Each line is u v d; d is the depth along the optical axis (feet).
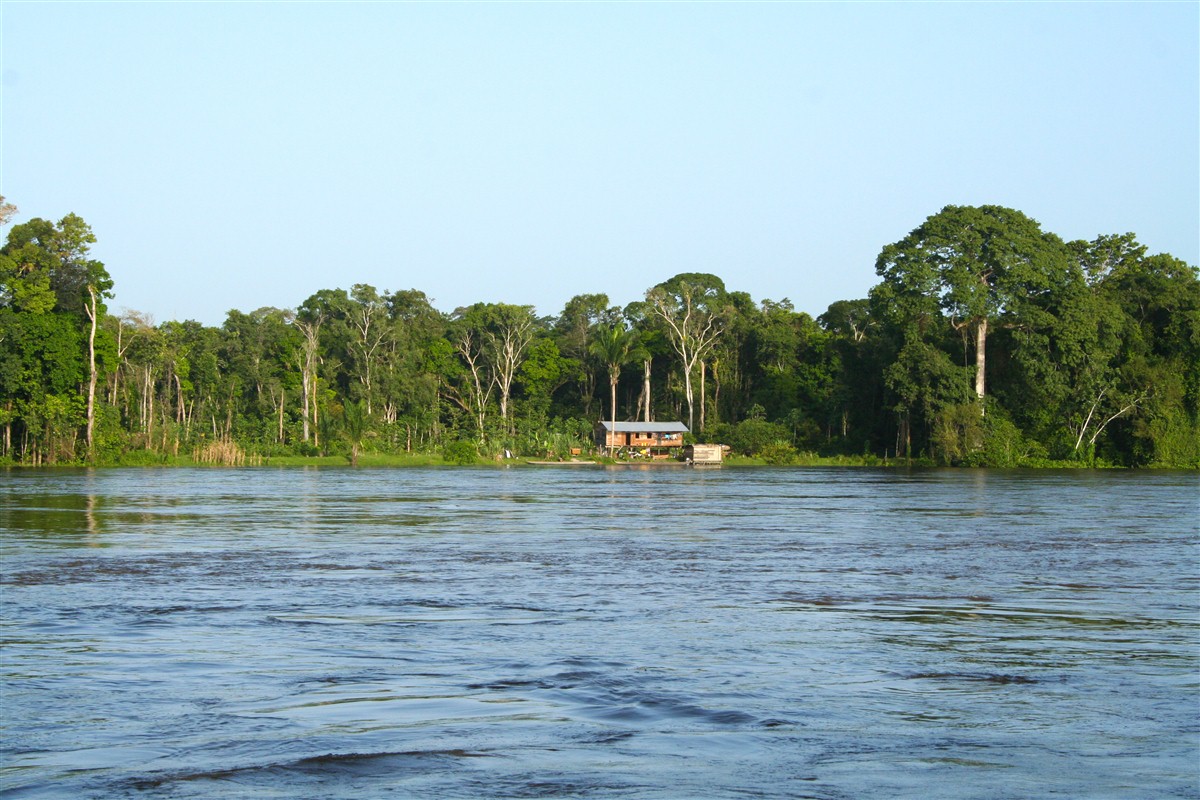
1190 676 37.78
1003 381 323.16
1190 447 297.33
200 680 36.50
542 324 495.82
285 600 54.75
